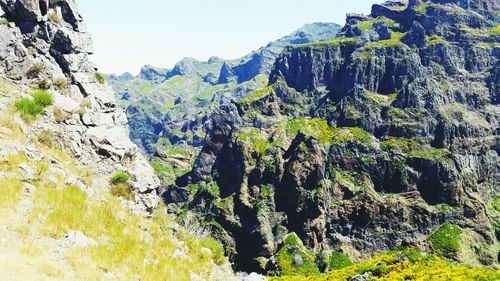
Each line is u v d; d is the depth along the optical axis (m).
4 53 35.66
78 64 40.34
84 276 20.00
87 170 30.91
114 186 31.73
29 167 25.62
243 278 31.95
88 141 33.59
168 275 24.84
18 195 22.94
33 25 38.59
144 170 36.38
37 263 18.88
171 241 29.58
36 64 36.66
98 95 40.50
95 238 24.02
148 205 33.38
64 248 21.30
